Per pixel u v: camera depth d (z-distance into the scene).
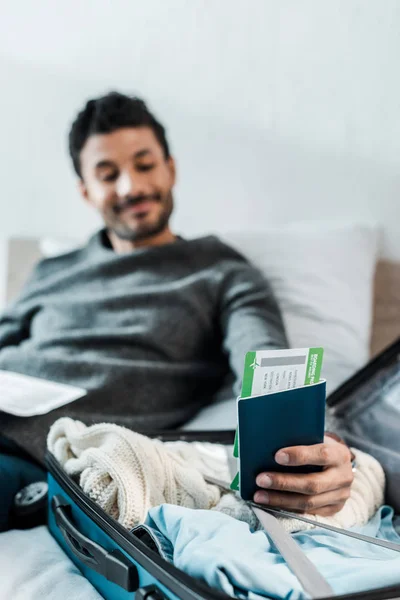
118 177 1.36
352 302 1.29
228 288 1.26
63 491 0.78
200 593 0.52
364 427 0.94
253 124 1.61
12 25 2.00
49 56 1.95
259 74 1.58
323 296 1.29
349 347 1.24
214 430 0.95
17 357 1.23
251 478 0.71
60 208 1.98
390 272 1.36
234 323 1.19
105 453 0.73
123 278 1.35
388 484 0.86
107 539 0.67
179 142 1.76
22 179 2.03
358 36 1.41
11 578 0.71
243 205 1.65
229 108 1.65
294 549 0.62
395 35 1.35
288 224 1.57
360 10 1.40
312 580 0.56
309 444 0.74
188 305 1.24
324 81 1.48
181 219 1.78
